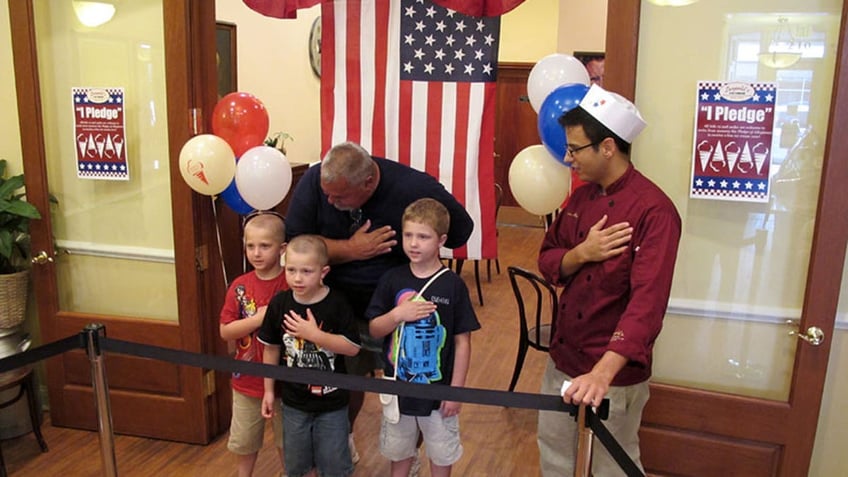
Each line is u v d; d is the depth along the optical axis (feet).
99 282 10.29
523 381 12.13
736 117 7.27
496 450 9.70
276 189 8.74
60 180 10.08
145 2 9.25
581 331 6.31
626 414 6.41
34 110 9.57
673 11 7.32
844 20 6.59
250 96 9.18
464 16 9.22
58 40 9.63
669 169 7.64
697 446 7.83
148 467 9.32
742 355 7.78
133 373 9.97
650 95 7.54
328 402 7.36
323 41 9.53
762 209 7.42
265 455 9.57
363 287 7.86
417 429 7.31
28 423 10.19
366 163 6.97
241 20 16.06
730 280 7.68
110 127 9.63
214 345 9.98
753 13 7.10
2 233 9.56
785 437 7.47
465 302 7.08
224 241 11.62
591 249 5.95
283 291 7.43
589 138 5.85
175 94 9.05
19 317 9.97
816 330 7.11
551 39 27.89
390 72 9.50
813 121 7.09
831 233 6.93
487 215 9.74
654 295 5.55
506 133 29.07
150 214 9.89
